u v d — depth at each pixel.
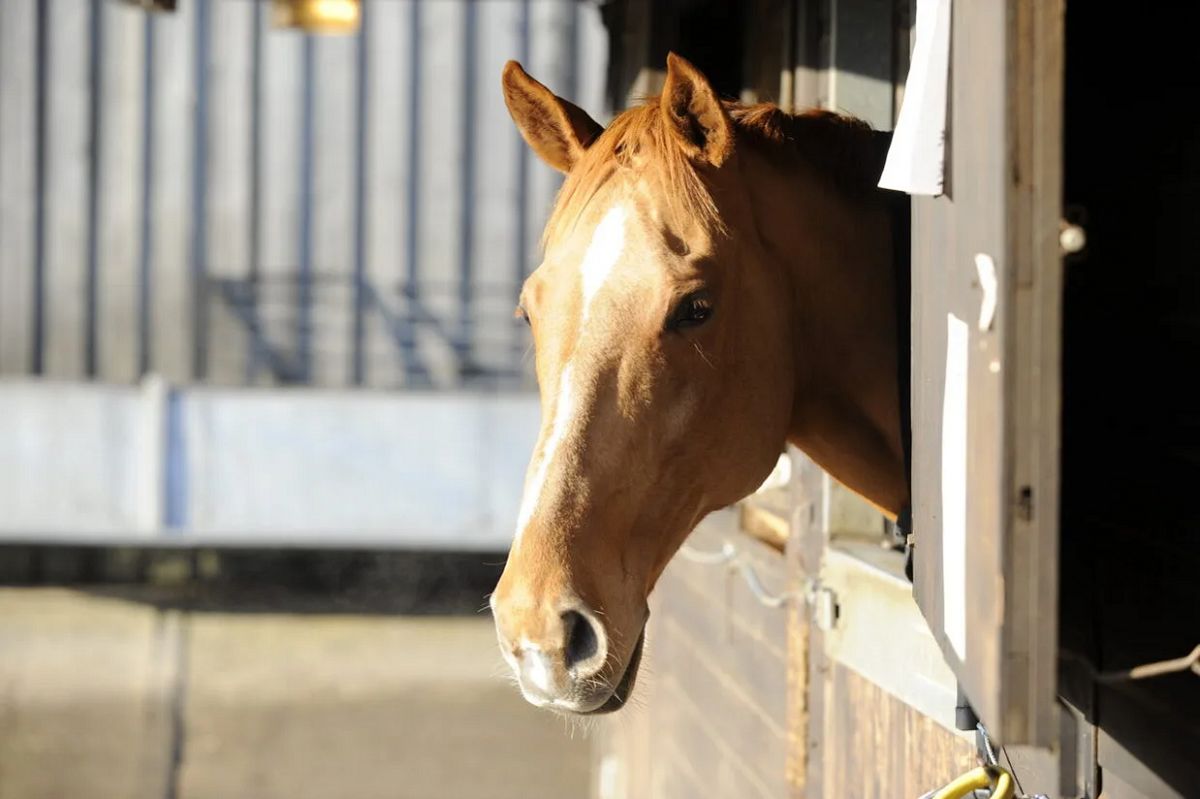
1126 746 2.18
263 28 14.10
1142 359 2.21
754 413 2.53
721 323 2.44
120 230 14.15
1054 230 1.46
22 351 14.13
